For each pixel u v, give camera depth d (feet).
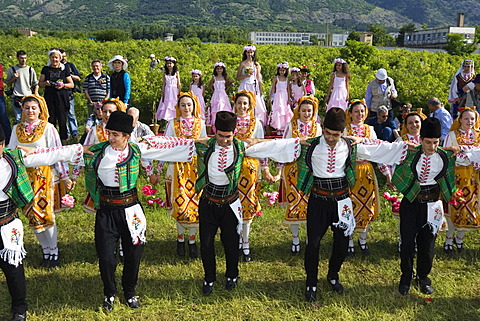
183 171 17.33
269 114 33.68
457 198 17.53
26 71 30.22
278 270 17.07
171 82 35.65
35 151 13.53
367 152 14.87
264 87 40.24
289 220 17.85
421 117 17.92
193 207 17.40
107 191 13.74
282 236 19.99
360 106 17.87
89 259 17.88
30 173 16.19
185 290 15.66
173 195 17.31
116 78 27.96
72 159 13.67
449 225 18.20
